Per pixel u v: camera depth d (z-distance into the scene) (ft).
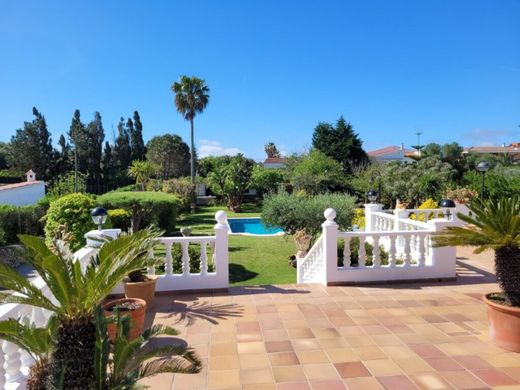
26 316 9.54
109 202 49.57
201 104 110.63
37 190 70.64
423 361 11.72
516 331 12.12
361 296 18.60
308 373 11.09
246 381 10.68
